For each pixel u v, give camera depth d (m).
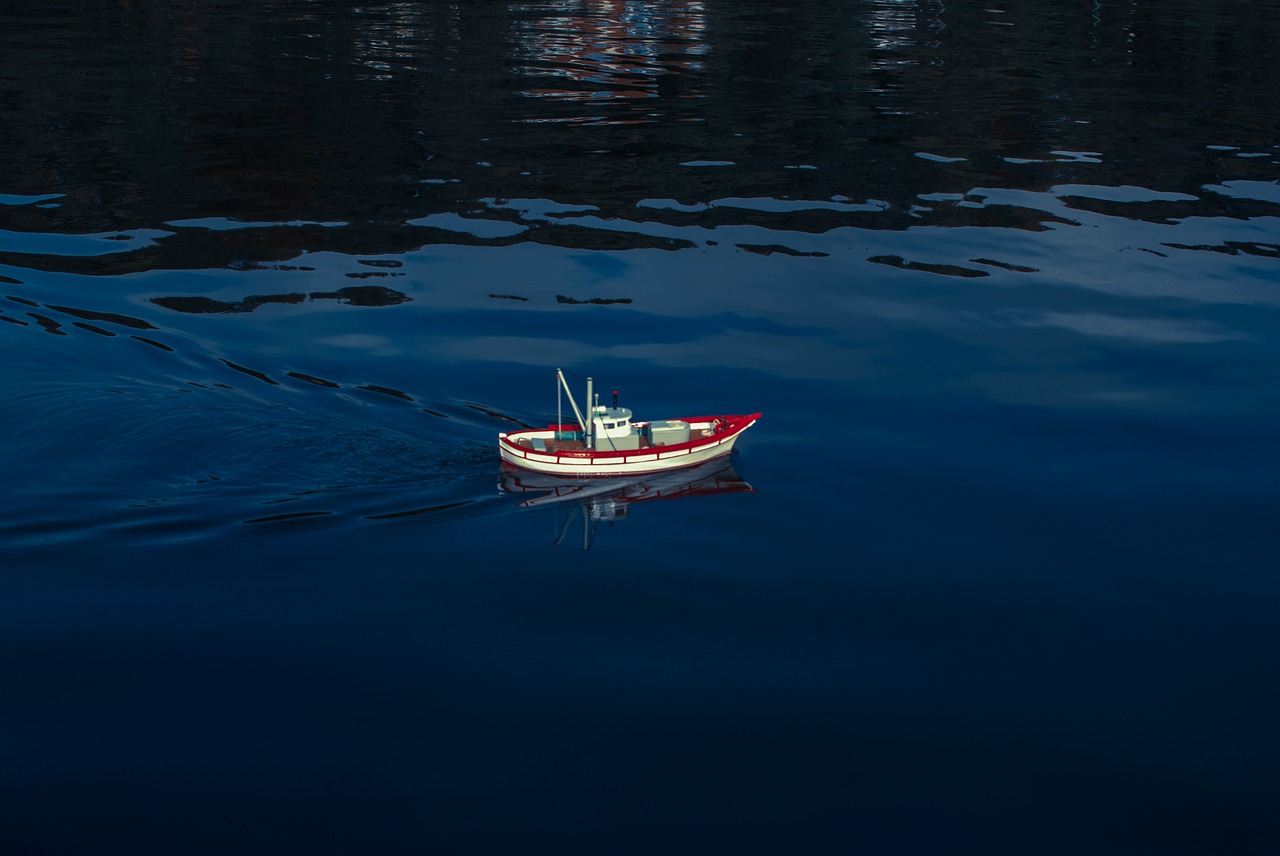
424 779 29.09
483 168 77.62
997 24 130.12
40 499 38.66
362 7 128.25
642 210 71.12
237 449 42.00
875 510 41.19
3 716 30.52
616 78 100.94
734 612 35.59
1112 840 27.97
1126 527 40.62
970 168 80.44
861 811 28.55
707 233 67.81
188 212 68.62
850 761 30.02
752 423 44.69
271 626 34.19
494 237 66.12
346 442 43.06
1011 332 56.41
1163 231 70.19
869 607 36.06
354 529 38.50
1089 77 106.06
